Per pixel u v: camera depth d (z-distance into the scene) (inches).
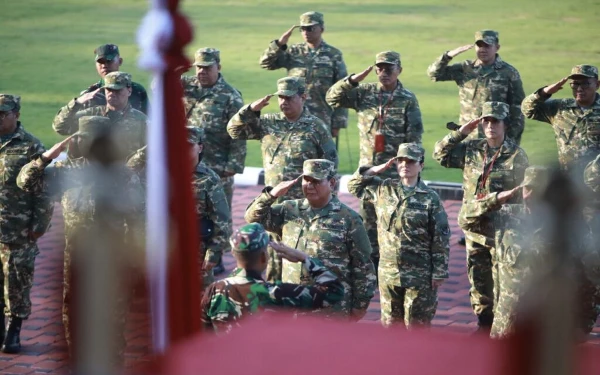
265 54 1745.8
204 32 3083.2
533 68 2615.7
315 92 1726.1
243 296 673.0
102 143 232.2
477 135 1588.3
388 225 1036.5
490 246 1059.9
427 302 1035.3
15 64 2755.9
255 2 3567.9
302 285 695.1
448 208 1678.2
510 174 1162.6
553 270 164.4
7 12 3447.3
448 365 196.1
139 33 193.8
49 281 188.4
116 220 219.0
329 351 212.7
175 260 194.5
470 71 1598.2
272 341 219.5
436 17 3275.1
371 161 1444.4
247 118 1299.2
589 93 1370.6
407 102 1424.7
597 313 517.7
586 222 200.8
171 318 196.2
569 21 3179.1
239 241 682.8
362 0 3607.3
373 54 2783.0
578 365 161.6
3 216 1075.9
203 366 202.2
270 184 1294.3
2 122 1081.4
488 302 1139.3
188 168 195.0
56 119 1385.3
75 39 3038.9
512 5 3444.9
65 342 169.3
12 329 1091.3
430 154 1971.0
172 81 193.6
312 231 949.8
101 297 169.2
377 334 216.2
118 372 175.2
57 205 1331.2
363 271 944.9
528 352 160.4
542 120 1429.6
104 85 1321.4
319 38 1731.1
